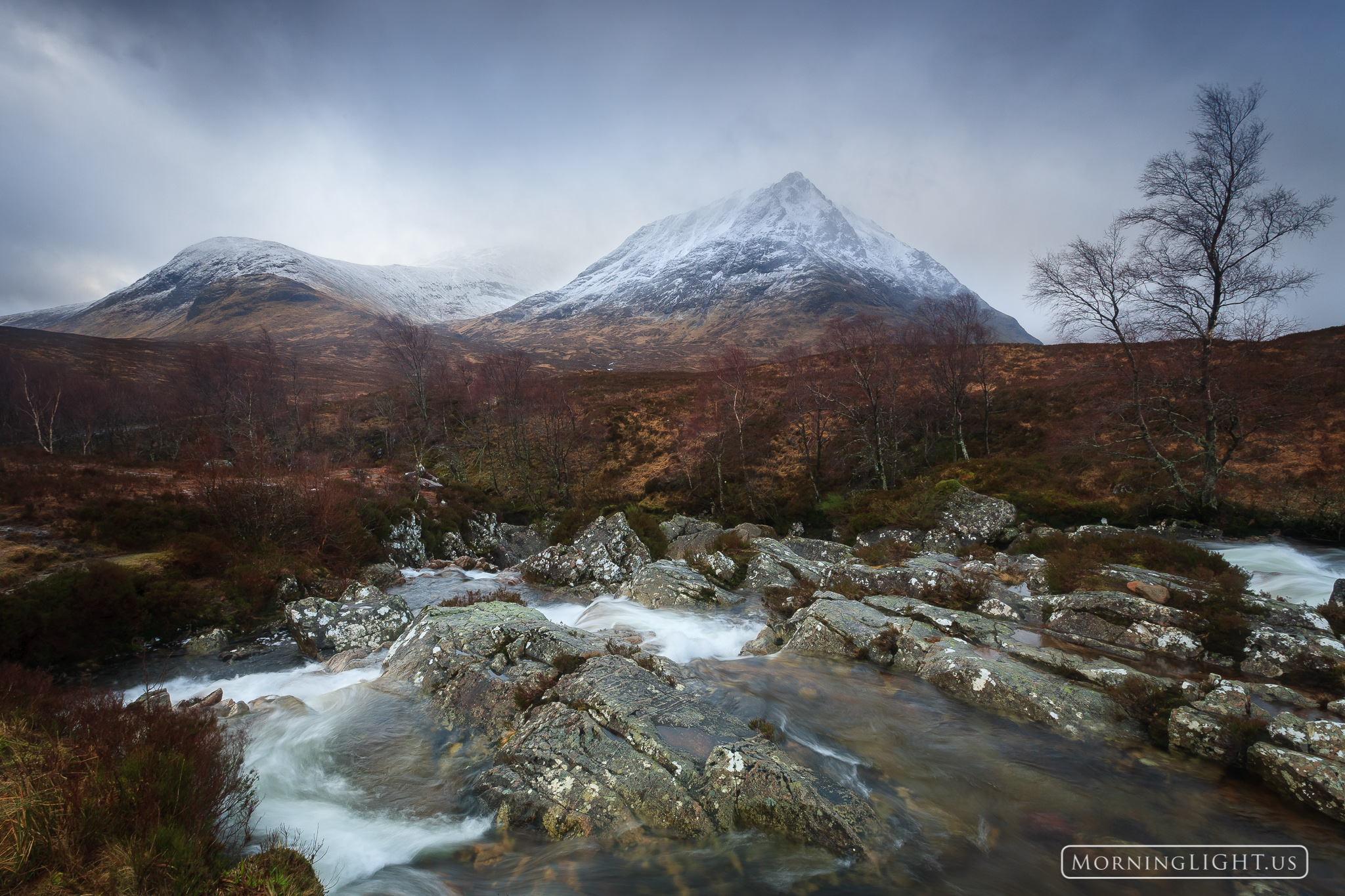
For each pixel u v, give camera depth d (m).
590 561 21.12
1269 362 40.16
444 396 76.31
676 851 6.27
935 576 15.45
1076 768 7.92
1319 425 31.66
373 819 7.02
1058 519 27.81
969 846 6.39
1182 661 11.09
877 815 6.76
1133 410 34.31
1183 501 27.19
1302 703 8.91
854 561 19.59
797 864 6.08
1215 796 7.25
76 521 20.23
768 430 57.09
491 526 40.38
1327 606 12.43
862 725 9.10
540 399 65.31
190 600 16.06
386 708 9.80
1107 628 12.23
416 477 43.00
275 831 6.51
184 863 4.88
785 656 12.15
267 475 23.27
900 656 11.55
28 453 34.19
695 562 19.39
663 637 13.77
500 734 8.74
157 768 5.88
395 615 14.80
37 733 6.63
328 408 80.44
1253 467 29.72
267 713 9.55
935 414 50.38
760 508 45.25
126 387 74.62
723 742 7.67
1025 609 13.60
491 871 6.10
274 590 18.19
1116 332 28.12
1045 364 56.97
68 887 4.31
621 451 61.22
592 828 6.58
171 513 21.03
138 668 13.62
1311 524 24.09
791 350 58.44
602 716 8.15
